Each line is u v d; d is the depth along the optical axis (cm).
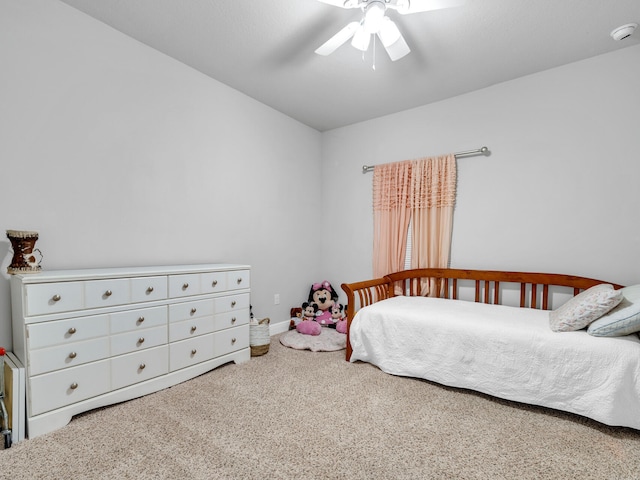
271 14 191
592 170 231
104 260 205
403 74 256
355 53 229
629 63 217
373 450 143
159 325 197
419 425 164
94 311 169
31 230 175
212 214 270
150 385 193
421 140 313
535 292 249
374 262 338
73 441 146
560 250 243
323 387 207
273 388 204
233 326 243
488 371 193
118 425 160
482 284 278
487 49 221
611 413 156
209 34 211
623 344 161
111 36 205
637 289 184
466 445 148
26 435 149
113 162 208
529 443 150
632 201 217
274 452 141
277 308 336
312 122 361
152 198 229
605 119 226
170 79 238
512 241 264
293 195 352
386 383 215
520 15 186
